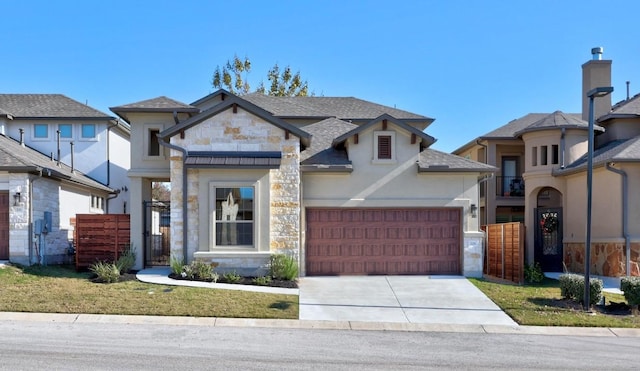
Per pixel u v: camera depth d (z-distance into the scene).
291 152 14.73
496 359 8.00
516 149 23.92
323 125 19.08
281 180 14.67
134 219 16.17
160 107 16.73
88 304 10.80
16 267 14.87
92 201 21.94
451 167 15.39
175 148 14.46
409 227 15.73
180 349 8.09
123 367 7.05
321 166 15.20
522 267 14.78
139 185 16.53
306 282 14.30
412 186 15.62
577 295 12.06
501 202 23.39
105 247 16.03
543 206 20.69
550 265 19.19
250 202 14.45
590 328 10.23
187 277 13.77
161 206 17.81
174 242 14.43
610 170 15.58
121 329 9.32
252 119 14.71
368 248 15.62
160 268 16.19
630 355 8.34
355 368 7.32
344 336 9.39
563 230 18.86
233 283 13.50
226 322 10.05
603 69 20.31
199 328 9.58
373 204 15.49
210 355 7.80
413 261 15.68
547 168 18.98
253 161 14.20
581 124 18.59
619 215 15.58
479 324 10.45
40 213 16.61
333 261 15.52
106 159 23.20
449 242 15.79
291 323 10.19
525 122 25.09
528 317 10.80
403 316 10.97
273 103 22.58
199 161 14.09
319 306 11.60
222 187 14.39
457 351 8.47
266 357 7.78
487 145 23.56
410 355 8.15
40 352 7.72
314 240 15.53
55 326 9.42
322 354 8.06
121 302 11.01
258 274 14.25
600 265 16.38
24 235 15.55
